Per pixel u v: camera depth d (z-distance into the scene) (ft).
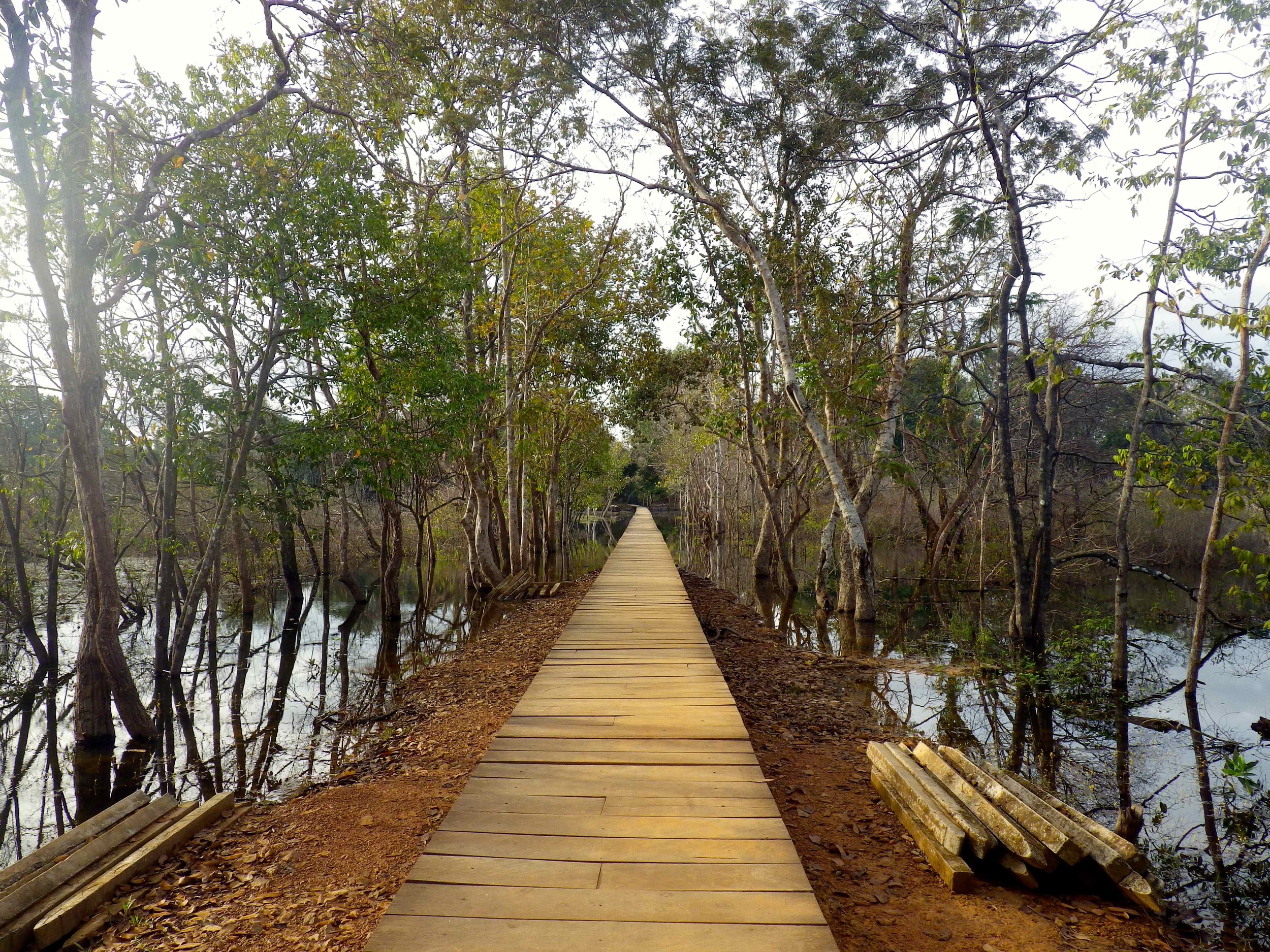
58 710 31.86
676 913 9.75
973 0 33.24
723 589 60.90
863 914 11.88
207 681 34.86
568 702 20.16
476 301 58.75
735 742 16.89
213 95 31.81
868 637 41.06
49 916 11.66
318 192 31.42
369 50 30.22
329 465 53.16
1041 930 11.51
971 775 15.17
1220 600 50.93
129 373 33.37
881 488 91.66
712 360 64.80
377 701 29.43
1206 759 22.82
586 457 94.58
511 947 9.00
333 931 11.48
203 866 14.23
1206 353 27.63
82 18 24.48
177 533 46.65
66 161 24.68
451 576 80.43
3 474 39.55
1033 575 36.94
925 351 44.57
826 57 42.91
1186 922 13.21
